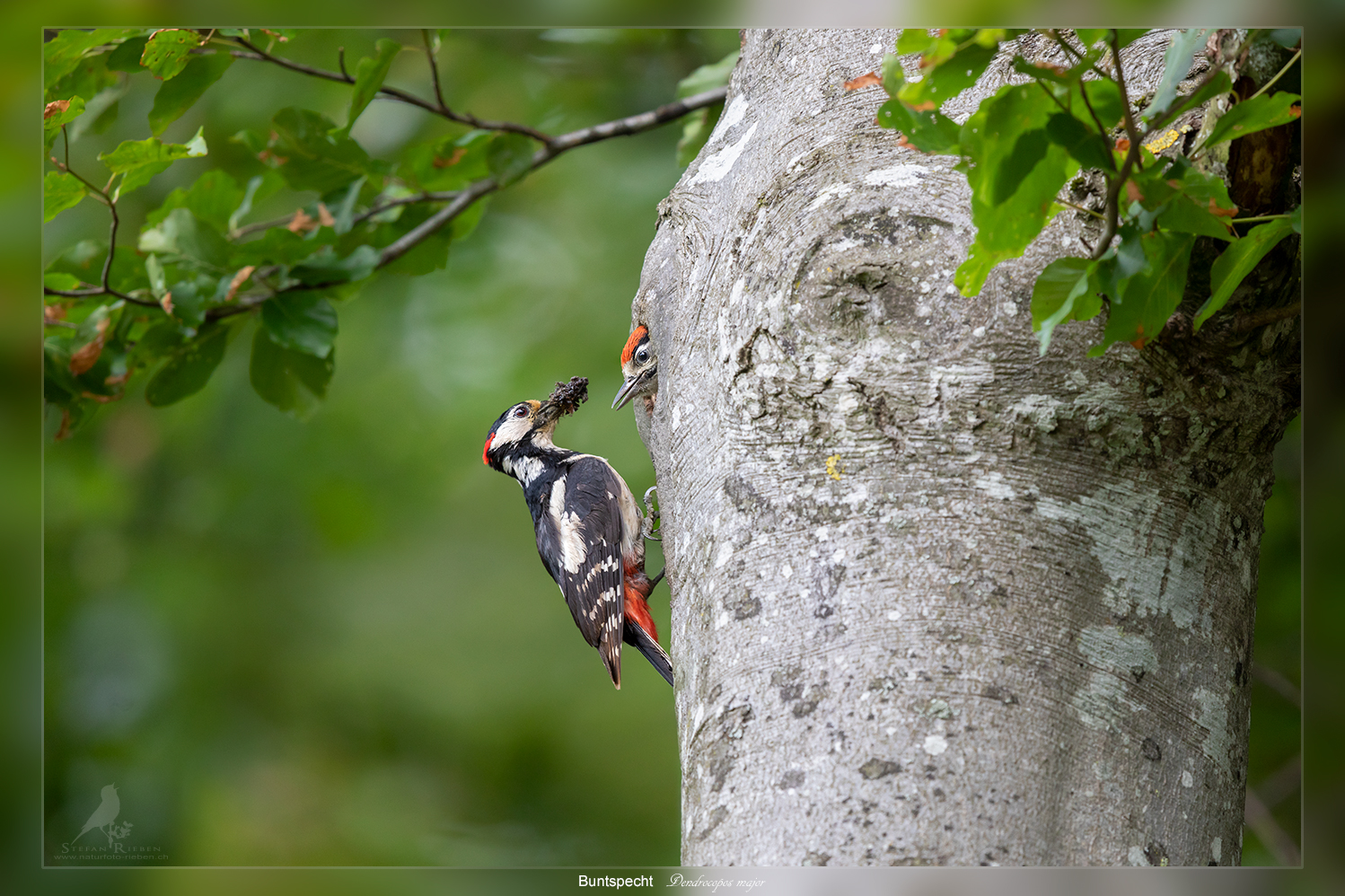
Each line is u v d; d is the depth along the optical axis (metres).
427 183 9.70
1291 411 5.75
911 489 5.37
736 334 6.07
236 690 13.22
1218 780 5.12
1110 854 4.74
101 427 13.53
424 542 14.02
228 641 13.34
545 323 13.91
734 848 5.01
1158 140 5.66
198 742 12.85
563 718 13.53
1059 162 4.59
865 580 5.27
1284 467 9.42
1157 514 5.38
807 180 6.19
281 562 13.75
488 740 13.39
